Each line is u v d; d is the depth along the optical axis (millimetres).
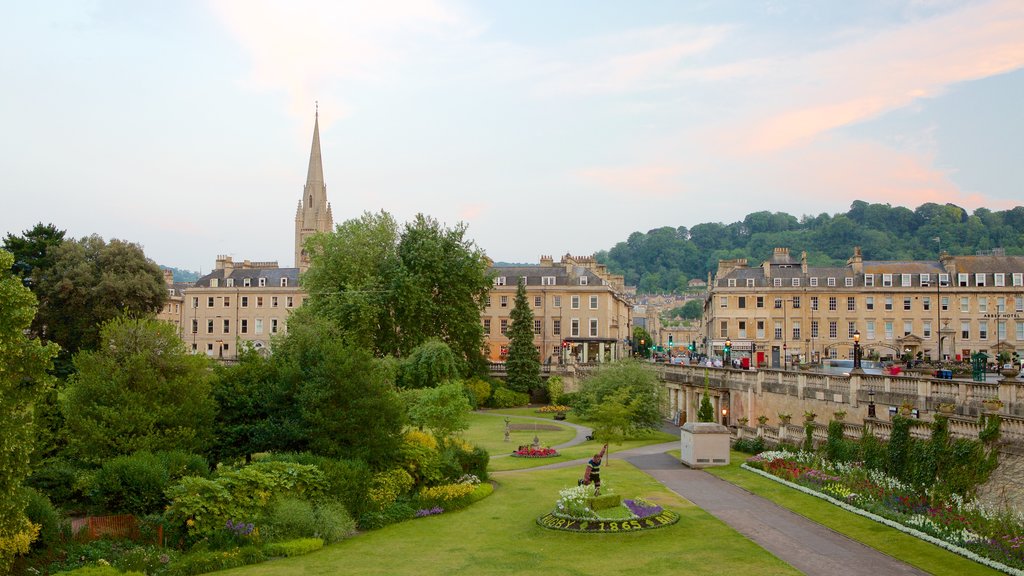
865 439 42031
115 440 38969
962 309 114062
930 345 114562
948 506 33938
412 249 97875
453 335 98438
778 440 53875
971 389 41094
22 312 26984
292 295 137625
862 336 116125
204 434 41969
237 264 145750
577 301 126625
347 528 35844
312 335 49031
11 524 27312
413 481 42938
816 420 54281
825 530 33969
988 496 33844
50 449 40062
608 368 79438
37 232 90438
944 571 28062
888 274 117125
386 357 84688
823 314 117438
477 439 68812
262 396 43938
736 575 28547
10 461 26906
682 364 81625
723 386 68938
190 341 138125
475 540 34719
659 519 35844
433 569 30453
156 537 33219
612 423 62781
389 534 36219
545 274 129625
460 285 98000
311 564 31375
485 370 101938
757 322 118312
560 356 112625
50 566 29188
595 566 30250
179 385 41969
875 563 29359
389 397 43906
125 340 42500
